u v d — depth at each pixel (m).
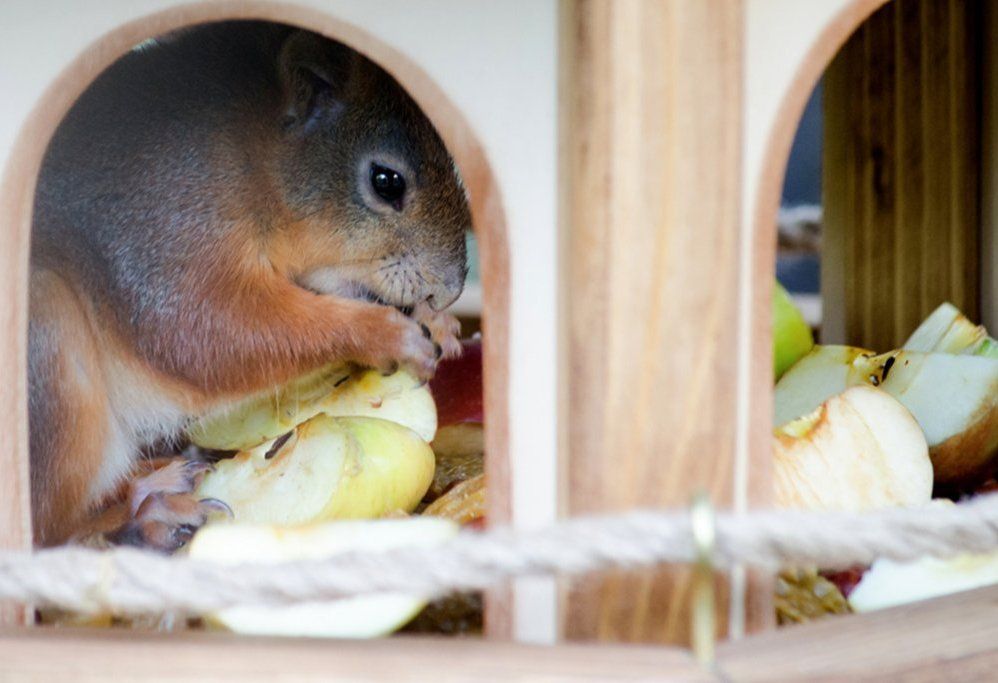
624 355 1.53
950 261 3.26
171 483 2.65
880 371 2.82
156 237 3.02
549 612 1.61
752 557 1.35
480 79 1.67
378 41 1.71
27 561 1.47
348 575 1.38
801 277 5.01
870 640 1.46
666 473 1.54
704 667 1.35
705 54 1.52
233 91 3.11
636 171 1.51
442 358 3.21
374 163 3.17
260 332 3.00
